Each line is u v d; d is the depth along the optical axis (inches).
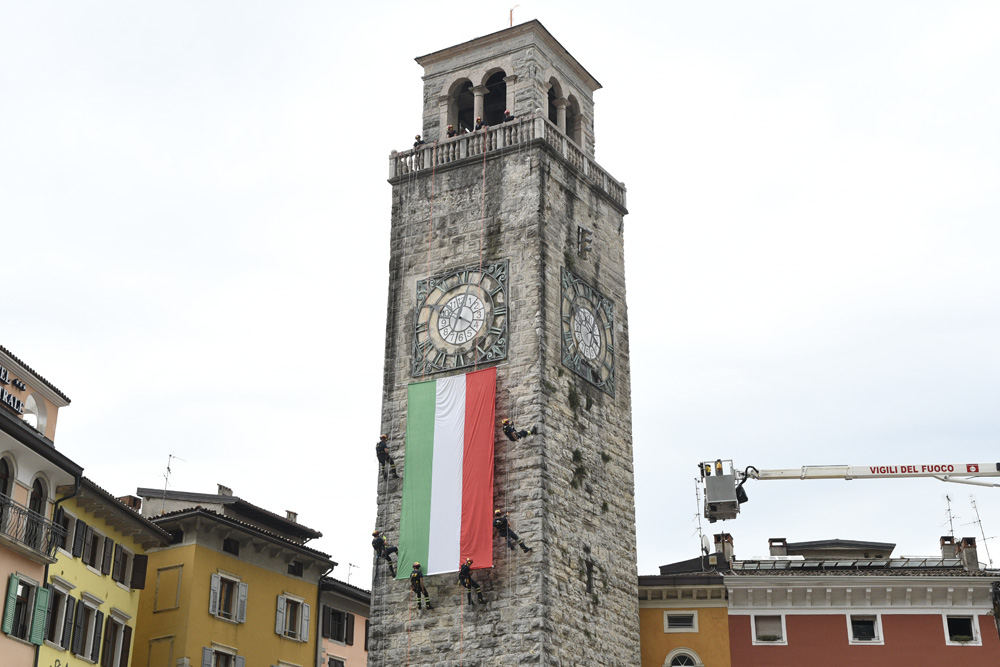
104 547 2507.4
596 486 2647.6
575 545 2532.0
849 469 2874.0
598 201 2915.8
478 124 2915.8
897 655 2522.1
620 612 2603.3
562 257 2733.8
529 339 2598.4
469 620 2450.8
